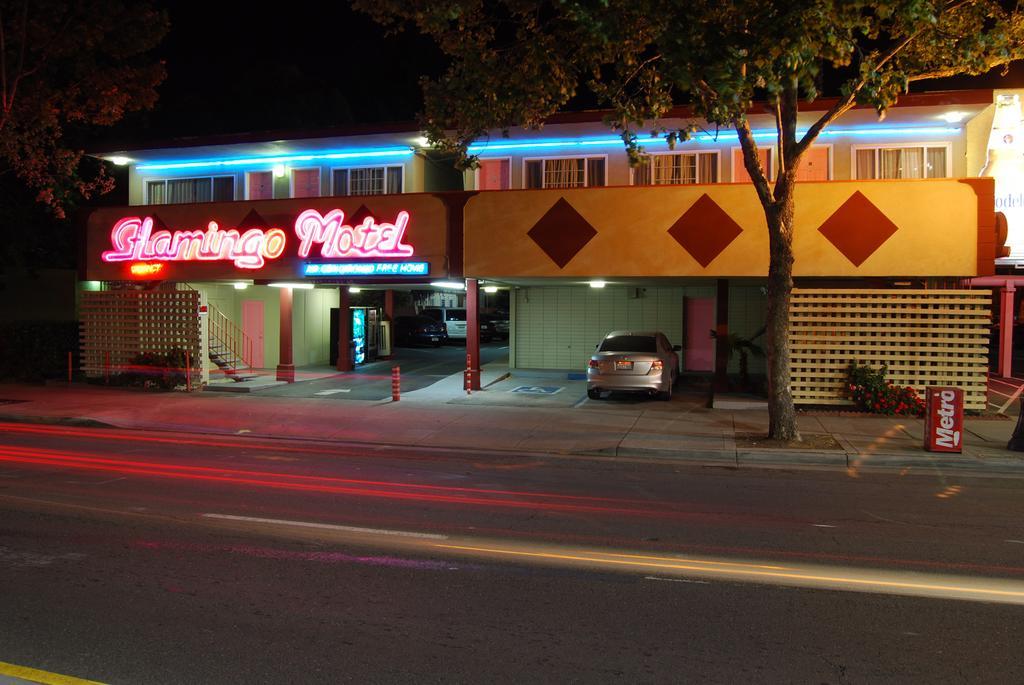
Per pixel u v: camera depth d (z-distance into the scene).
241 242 20.61
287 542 7.37
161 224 21.50
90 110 21.91
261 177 23.09
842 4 9.89
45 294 28.19
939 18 12.01
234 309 25.72
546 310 24.31
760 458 12.40
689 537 7.70
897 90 11.58
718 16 10.66
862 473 11.37
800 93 17.25
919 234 16.62
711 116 11.05
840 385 16.53
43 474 10.63
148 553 6.97
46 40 19.38
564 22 13.11
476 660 4.79
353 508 8.82
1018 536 7.78
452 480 10.60
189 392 20.09
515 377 22.80
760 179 12.98
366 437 14.31
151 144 21.75
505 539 7.57
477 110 13.49
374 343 27.62
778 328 13.26
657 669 4.70
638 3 10.76
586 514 8.63
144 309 21.34
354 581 6.27
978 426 14.67
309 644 5.01
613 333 19.23
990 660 4.86
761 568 6.70
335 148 21.66
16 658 4.76
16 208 26.25
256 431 14.97
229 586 6.11
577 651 4.95
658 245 17.75
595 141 20.36
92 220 22.22
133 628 5.25
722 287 18.38
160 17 20.88
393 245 19.33
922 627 5.39
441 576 6.41
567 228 18.19
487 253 18.69
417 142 20.95
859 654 4.94
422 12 12.28
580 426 15.04
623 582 6.30
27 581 6.19
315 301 27.11
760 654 4.93
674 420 15.62
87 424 15.98
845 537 7.72
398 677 4.55
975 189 16.45
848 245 16.84
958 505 9.19
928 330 16.31
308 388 20.80
